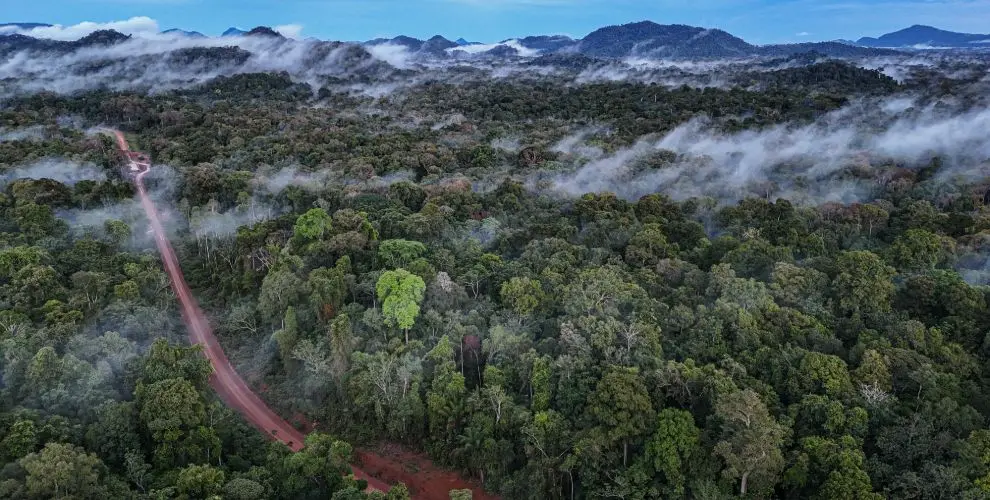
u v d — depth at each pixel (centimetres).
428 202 14875
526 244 12575
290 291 10669
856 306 9012
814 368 7575
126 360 8688
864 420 6956
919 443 6612
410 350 9050
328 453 7269
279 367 10381
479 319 9588
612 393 7212
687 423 6938
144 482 6844
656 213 14350
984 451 6269
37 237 12888
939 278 9194
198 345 8581
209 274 13788
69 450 6381
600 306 9212
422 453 8656
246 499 6519
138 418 7531
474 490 8088
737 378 7775
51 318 9612
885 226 13662
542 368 8188
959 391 7319
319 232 12175
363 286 10544
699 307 9019
